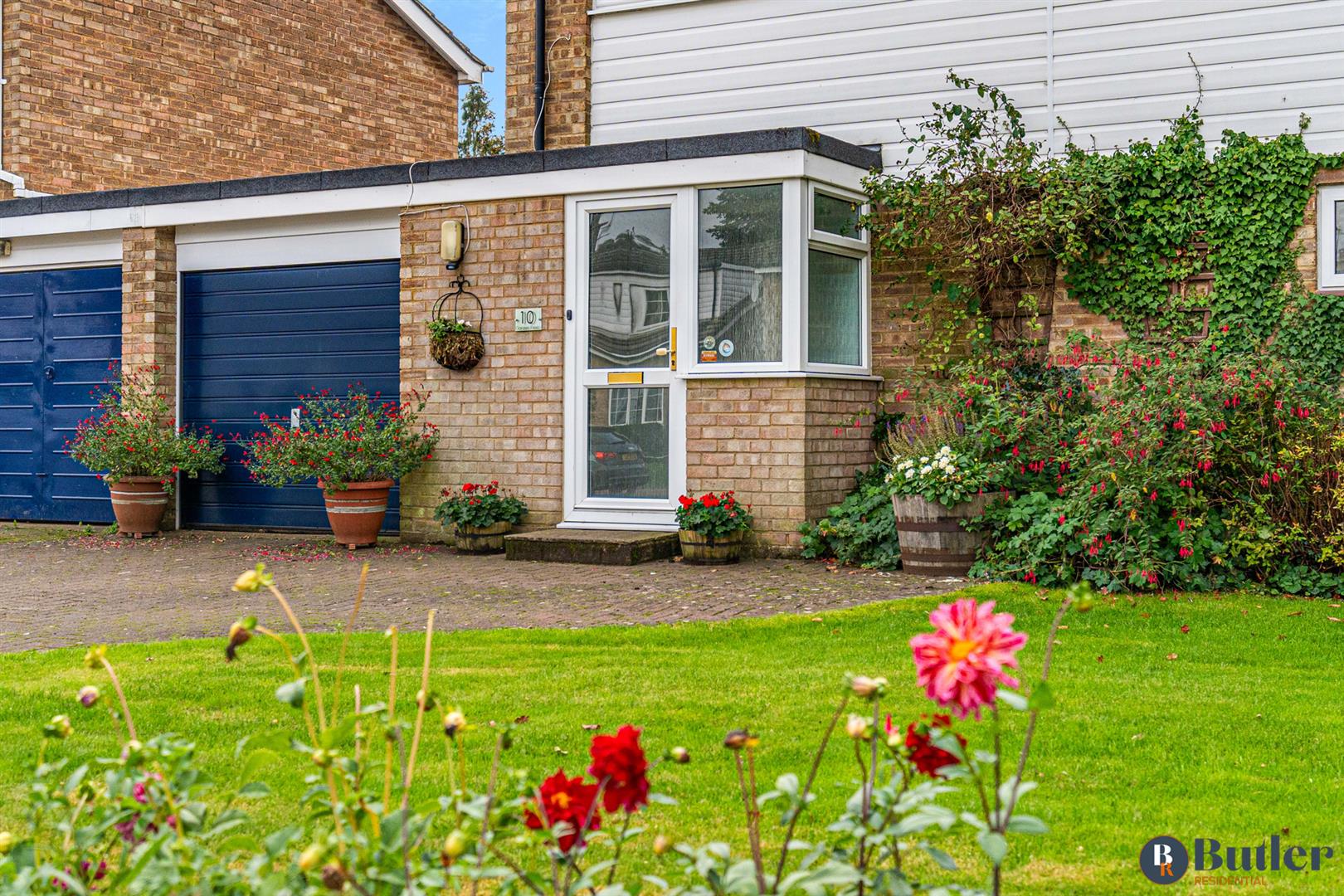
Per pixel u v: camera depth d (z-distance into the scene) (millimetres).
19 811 3592
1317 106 9125
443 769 4004
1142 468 7523
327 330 11430
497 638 6250
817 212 9547
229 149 15781
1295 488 7609
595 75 11445
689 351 9500
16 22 13586
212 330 11984
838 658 5672
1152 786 3846
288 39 16484
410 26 18172
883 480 9500
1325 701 4844
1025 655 5785
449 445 10422
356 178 10859
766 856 3266
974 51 10133
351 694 5004
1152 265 9328
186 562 9500
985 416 8516
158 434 11484
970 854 3311
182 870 2213
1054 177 9305
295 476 10273
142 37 14773
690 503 9016
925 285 9977
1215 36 9398
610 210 9844
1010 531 8078
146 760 2436
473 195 10297
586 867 3215
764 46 10836
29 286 12867
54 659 5773
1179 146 9305
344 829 2572
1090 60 9766
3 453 13016
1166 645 5984
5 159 13547
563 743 4289
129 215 12000
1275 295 9000
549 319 10039
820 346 9609
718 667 5496
